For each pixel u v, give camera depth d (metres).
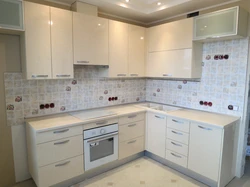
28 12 2.07
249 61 2.40
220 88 2.71
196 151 2.45
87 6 2.59
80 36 2.49
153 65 3.24
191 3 2.61
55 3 2.55
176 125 2.65
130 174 2.70
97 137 2.54
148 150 3.14
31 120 2.39
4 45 2.24
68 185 2.43
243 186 2.41
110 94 3.32
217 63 2.71
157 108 3.45
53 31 2.26
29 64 2.12
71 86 2.83
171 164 2.88
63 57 2.37
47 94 2.61
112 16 3.15
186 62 2.74
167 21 3.32
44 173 2.14
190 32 2.65
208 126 2.30
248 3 2.36
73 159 2.35
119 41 2.93
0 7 1.89
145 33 3.31
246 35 2.38
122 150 2.86
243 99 2.48
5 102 2.30
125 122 2.85
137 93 3.73
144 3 2.83
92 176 2.64
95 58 2.67
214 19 2.38
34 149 2.15
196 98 3.02
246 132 2.57
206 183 2.46
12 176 2.45
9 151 2.39
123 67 3.03
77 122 2.33
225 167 2.34
